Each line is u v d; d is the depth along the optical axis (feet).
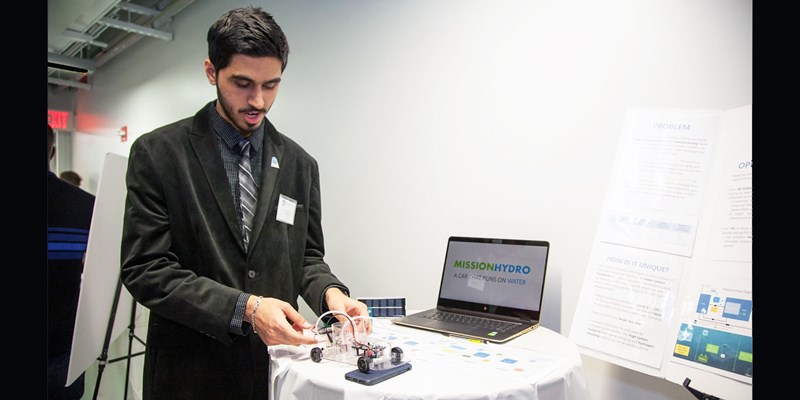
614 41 4.66
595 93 4.78
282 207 4.21
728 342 3.41
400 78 6.60
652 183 4.10
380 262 6.77
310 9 7.98
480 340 3.92
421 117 6.33
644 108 4.30
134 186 3.67
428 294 6.16
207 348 3.77
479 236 5.67
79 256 5.68
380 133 6.84
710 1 4.11
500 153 5.51
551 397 3.04
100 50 18.10
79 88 22.09
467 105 5.84
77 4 11.74
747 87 3.90
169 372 3.73
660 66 4.38
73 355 5.06
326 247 7.58
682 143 4.02
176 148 3.84
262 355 3.98
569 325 4.90
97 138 20.21
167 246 3.67
